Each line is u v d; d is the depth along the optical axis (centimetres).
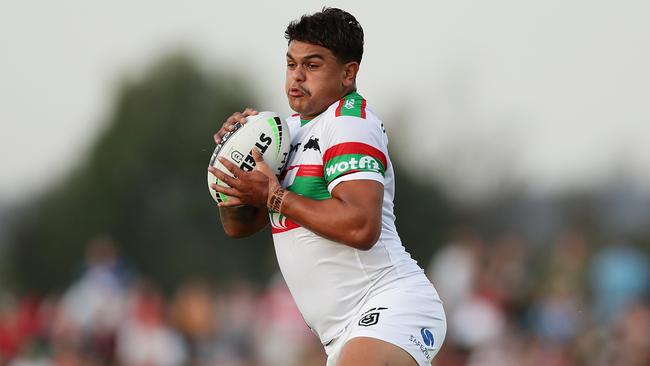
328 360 2250
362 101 2188
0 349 6638
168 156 14775
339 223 2055
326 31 2164
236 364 6869
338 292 2177
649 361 5009
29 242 14788
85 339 6456
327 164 2119
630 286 5509
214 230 14625
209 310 6969
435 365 5231
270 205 2127
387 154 2159
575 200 15375
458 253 5559
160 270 14362
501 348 5347
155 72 15438
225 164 2158
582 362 5191
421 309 2156
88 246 14525
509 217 16888
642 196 14875
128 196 14600
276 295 6450
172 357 6494
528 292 6034
